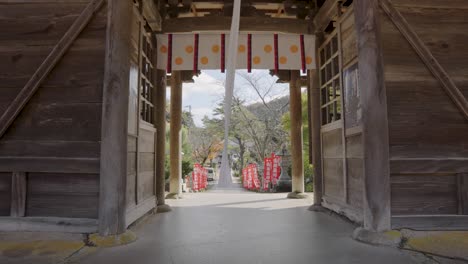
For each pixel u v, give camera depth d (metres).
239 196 7.85
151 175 5.35
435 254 2.95
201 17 5.96
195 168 13.48
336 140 5.07
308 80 6.41
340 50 4.77
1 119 3.64
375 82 3.52
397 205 3.60
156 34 5.88
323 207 5.52
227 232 3.87
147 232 3.88
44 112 3.73
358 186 4.20
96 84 3.73
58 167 3.64
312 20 6.08
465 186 3.62
